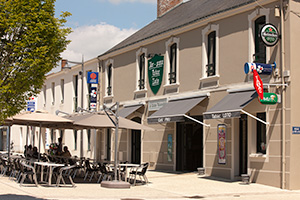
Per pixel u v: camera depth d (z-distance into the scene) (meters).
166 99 23.38
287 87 16.16
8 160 18.97
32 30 11.03
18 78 11.10
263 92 15.98
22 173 15.95
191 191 15.46
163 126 23.70
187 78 21.98
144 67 26.12
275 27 16.38
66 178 19.17
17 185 15.95
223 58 19.55
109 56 30.08
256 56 17.75
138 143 26.52
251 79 17.86
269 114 16.72
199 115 21.14
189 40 22.02
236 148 18.67
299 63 16.41
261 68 16.56
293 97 16.11
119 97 28.66
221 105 17.98
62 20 12.01
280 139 16.23
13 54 10.97
